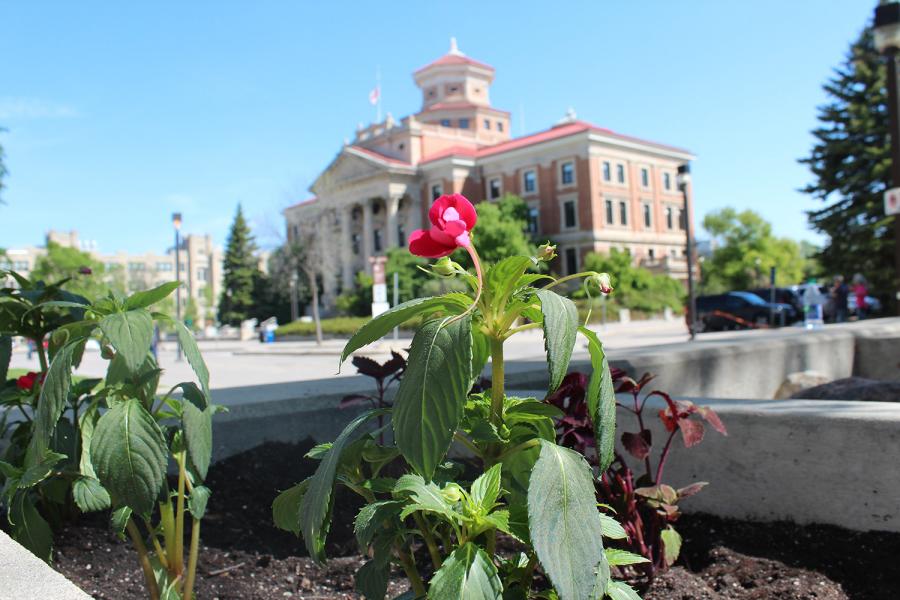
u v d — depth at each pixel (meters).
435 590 1.22
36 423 1.72
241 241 80.00
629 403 3.08
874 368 7.93
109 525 2.94
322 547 1.36
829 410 2.64
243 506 3.17
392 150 70.69
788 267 67.81
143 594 2.42
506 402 1.62
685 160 66.69
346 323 48.09
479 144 74.12
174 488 3.20
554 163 60.25
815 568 2.32
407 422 1.27
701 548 2.58
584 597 1.15
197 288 125.12
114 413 1.72
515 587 1.43
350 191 69.69
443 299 1.43
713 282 65.81
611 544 2.28
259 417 3.81
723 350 6.21
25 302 2.64
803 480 2.62
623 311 45.81
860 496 2.49
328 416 4.05
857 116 36.56
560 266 59.31
